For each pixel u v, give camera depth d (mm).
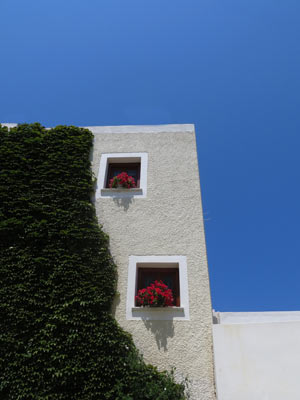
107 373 5160
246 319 6180
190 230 6957
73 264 6145
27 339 5352
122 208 7340
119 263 6559
